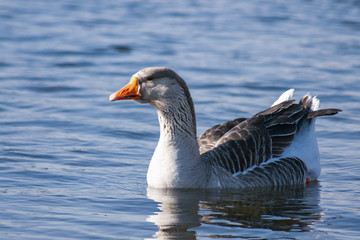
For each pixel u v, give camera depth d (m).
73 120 17.75
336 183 12.89
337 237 9.32
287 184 12.69
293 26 34.81
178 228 9.64
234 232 9.48
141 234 9.34
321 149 15.50
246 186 12.16
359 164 14.22
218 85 22.28
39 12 37.84
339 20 36.53
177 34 32.22
